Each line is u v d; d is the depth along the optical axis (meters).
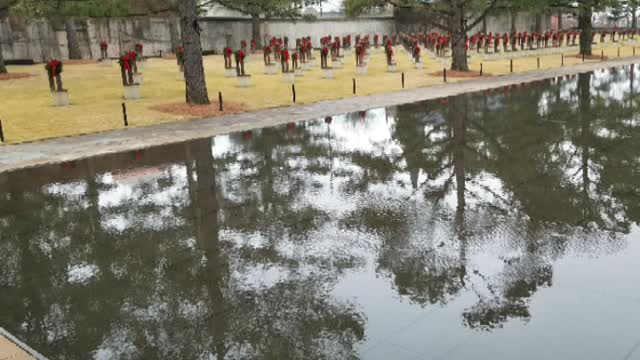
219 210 9.69
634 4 51.41
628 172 11.31
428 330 5.43
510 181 10.97
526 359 4.87
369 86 29.64
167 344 5.35
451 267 6.92
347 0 39.59
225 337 5.44
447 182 11.07
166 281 6.82
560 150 13.54
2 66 36.84
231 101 24.41
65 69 41.50
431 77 33.97
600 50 59.53
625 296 5.94
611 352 4.93
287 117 20.52
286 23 67.88
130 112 21.77
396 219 8.90
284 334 5.45
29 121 19.97
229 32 63.03
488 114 20.00
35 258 7.75
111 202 10.38
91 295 6.51
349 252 7.56
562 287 6.21
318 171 12.32
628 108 20.30
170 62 48.16
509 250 7.39
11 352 5.27
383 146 14.86
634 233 7.84
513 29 69.06
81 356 5.21
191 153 14.70
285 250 7.72
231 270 7.08
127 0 28.12
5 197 10.96
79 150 15.34
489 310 5.78
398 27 78.75
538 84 29.95
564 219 8.58
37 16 29.72
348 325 5.59
